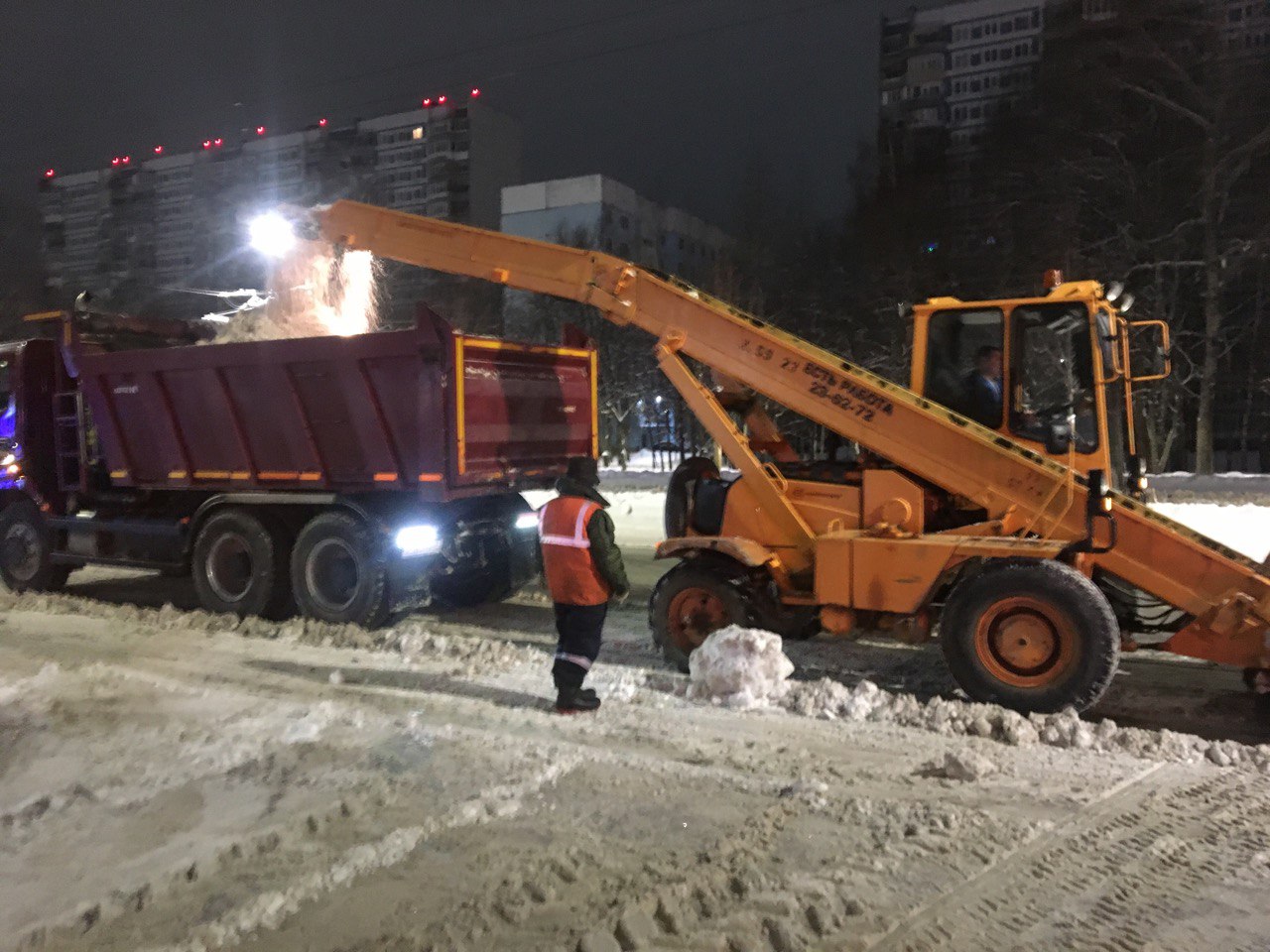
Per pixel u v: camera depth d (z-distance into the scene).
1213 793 4.62
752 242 42.66
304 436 8.66
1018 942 3.34
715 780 4.81
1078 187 32.06
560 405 9.56
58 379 10.25
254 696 6.37
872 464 6.89
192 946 3.33
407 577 8.25
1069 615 5.55
